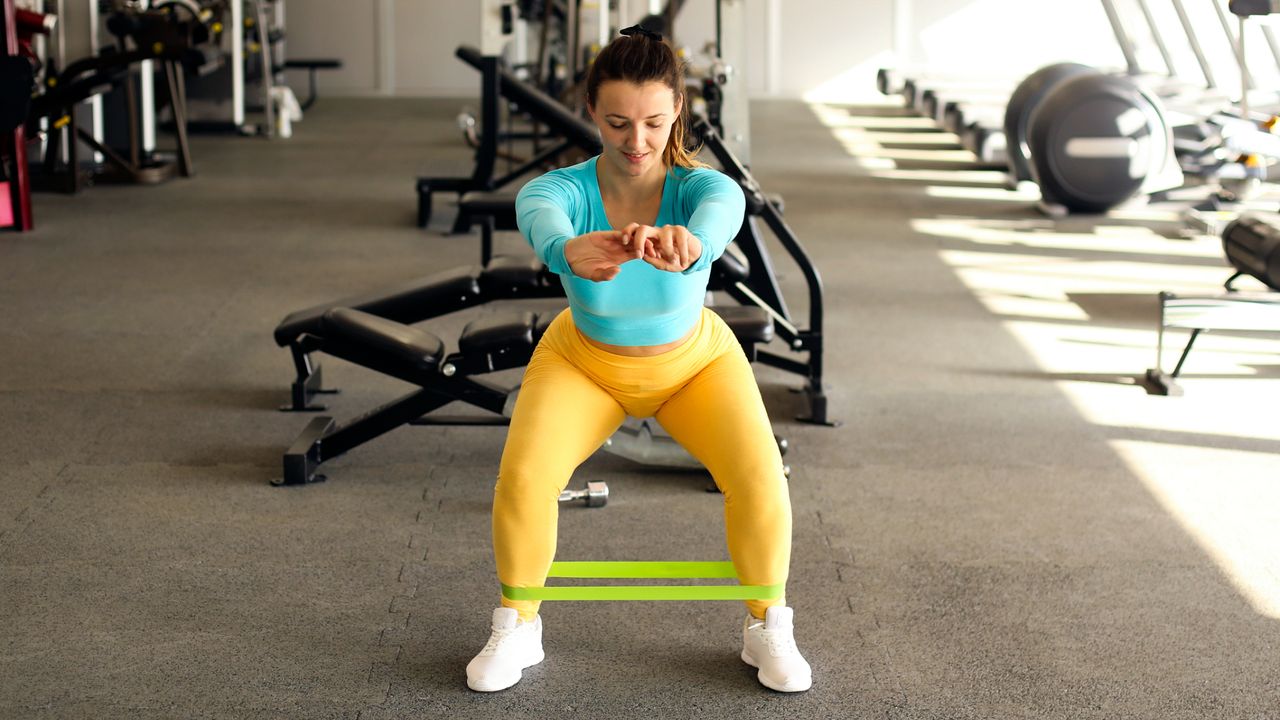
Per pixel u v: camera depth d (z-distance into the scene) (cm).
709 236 181
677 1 773
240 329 457
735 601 258
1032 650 238
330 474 323
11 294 497
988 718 216
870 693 223
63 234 611
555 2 895
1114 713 218
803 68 1288
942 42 1275
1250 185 605
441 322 471
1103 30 1259
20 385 389
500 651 222
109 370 406
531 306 496
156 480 318
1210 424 364
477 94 1273
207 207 688
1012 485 320
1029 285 531
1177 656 236
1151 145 651
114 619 247
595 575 216
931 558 277
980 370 417
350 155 882
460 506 305
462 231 633
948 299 509
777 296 407
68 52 748
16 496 305
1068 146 654
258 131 974
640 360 205
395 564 273
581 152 763
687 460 321
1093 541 287
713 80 444
